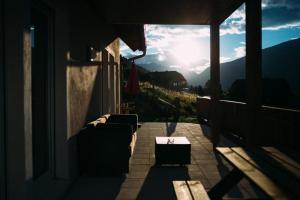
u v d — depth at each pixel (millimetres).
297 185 2268
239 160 3129
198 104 15086
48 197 3898
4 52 3154
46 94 4504
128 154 5555
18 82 3164
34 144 3986
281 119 6027
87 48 6234
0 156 3068
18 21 3162
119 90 12164
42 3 4191
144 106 18047
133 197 4547
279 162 3014
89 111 6480
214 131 7879
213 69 8008
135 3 7035
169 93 25203
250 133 6109
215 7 7242
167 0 6762
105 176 5562
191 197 3186
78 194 4648
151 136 10188
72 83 5055
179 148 6227
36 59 4113
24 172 3172
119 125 5555
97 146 5523
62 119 4688
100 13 7855
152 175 5672
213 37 8055
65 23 4676
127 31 10539
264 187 2316
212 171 5957
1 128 3086
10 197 3164
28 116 3258
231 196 4516
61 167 4699
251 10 6047
